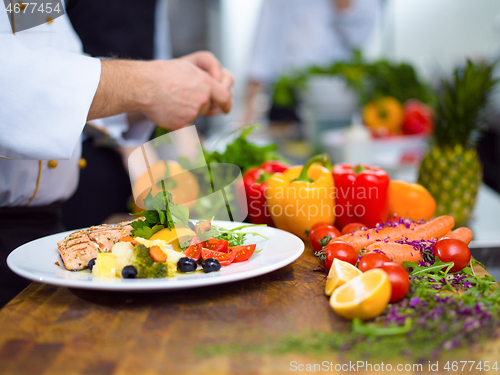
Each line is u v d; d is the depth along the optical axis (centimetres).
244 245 82
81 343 55
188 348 53
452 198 134
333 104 250
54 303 68
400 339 53
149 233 84
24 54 85
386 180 106
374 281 59
